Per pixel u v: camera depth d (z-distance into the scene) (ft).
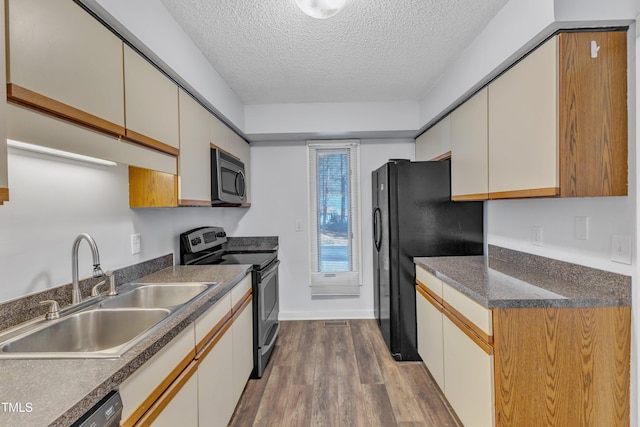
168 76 5.63
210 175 7.52
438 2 5.24
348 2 5.21
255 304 7.64
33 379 2.59
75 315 4.14
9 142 3.32
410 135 10.85
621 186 4.38
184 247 7.84
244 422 6.10
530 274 5.96
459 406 5.55
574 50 4.37
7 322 3.66
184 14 5.42
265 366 8.11
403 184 8.22
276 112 10.18
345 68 7.66
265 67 7.52
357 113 10.12
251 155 11.57
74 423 2.32
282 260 11.64
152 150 5.09
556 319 4.45
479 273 6.13
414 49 6.80
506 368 4.47
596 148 4.38
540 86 4.70
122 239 5.76
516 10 5.00
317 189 11.64
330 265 11.71
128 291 5.28
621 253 4.44
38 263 4.11
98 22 3.81
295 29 5.98
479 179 6.57
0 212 3.65
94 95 3.72
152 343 3.28
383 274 9.22
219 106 7.84
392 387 7.18
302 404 6.63
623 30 4.34
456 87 7.26
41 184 4.16
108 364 2.84
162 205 5.93
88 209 4.97
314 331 10.43
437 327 6.62
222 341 5.49
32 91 2.90
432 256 8.21
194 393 4.35
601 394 4.45
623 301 4.38
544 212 5.98
